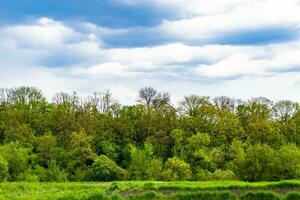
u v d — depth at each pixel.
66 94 121.56
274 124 105.62
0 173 84.19
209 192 35.41
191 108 114.31
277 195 34.31
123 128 109.50
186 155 97.62
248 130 103.69
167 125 110.62
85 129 107.88
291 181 44.72
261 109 112.19
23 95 119.50
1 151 90.88
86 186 54.50
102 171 92.38
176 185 44.91
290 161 75.06
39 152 99.06
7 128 103.88
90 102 120.56
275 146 98.12
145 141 106.00
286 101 111.50
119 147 106.75
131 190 43.66
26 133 101.81
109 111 118.12
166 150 104.25
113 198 34.88
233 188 43.41
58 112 111.88
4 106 115.25
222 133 103.00
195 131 106.56
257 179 76.31
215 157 94.44
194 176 89.31
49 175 89.69
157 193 36.62
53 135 106.12
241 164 77.69
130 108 117.75
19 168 89.81
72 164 96.88
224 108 114.25
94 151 103.19
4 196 39.44
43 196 38.62
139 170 91.75
